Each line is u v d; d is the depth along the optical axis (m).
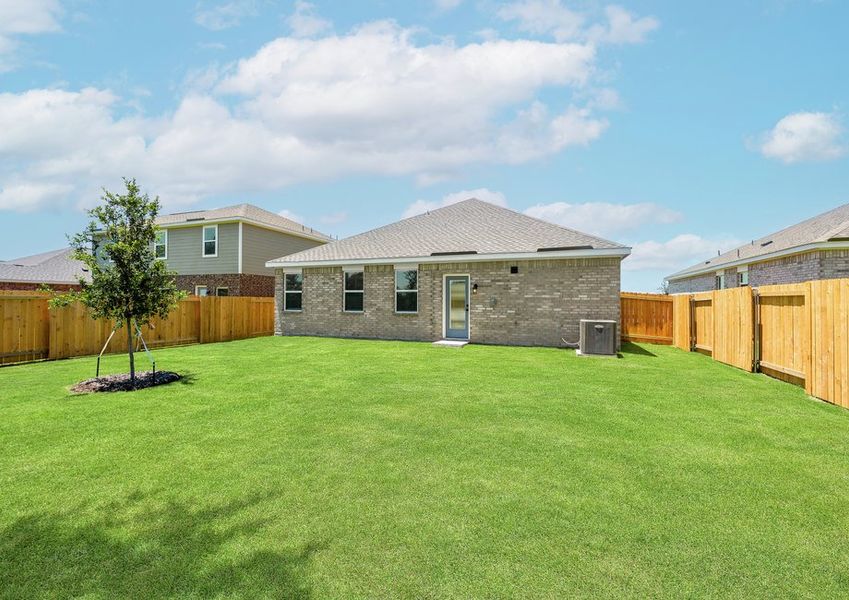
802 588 2.22
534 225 15.15
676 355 11.04
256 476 3.54
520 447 4.18
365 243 16.78
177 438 4.48
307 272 16.48
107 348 11.81
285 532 2.71
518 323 13.30
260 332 17.59
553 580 2.26
